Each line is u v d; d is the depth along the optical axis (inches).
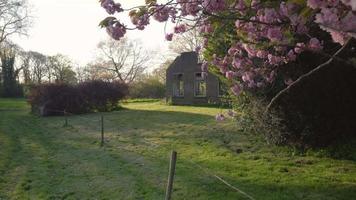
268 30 186.5
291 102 458.0
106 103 1371.8
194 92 1454.2
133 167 493.4
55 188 434.9
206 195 364.2
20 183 458.0
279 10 170.4
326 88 434.9
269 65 292.0
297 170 419.2
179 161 501.0
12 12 2005.4
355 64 150.9
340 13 115.0
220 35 296.0
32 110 1409.9
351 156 445.1
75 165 534.0
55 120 1145.4
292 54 259.3
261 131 544.4
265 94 466.0
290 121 479.5
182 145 607.5
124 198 385.1
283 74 427.2
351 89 441.4
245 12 194.2
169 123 876.6
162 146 614.5
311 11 142.7
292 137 492.4
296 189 361.4
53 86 1314.0
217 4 171.9
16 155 624.4
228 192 366.0
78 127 936.9
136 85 2327.8
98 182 443.8
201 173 435.5
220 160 487.5
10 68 2581.2
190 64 1472.7
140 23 179.2
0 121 1179.9
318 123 464.4
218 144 580.7
